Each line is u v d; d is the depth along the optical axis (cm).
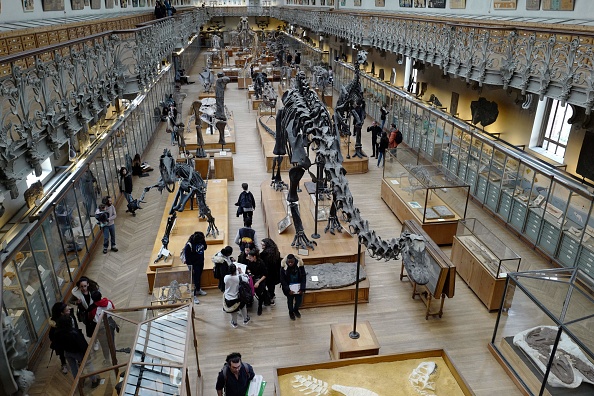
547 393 673
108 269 1058
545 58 1031
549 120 1391
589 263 940
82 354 674
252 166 1717
